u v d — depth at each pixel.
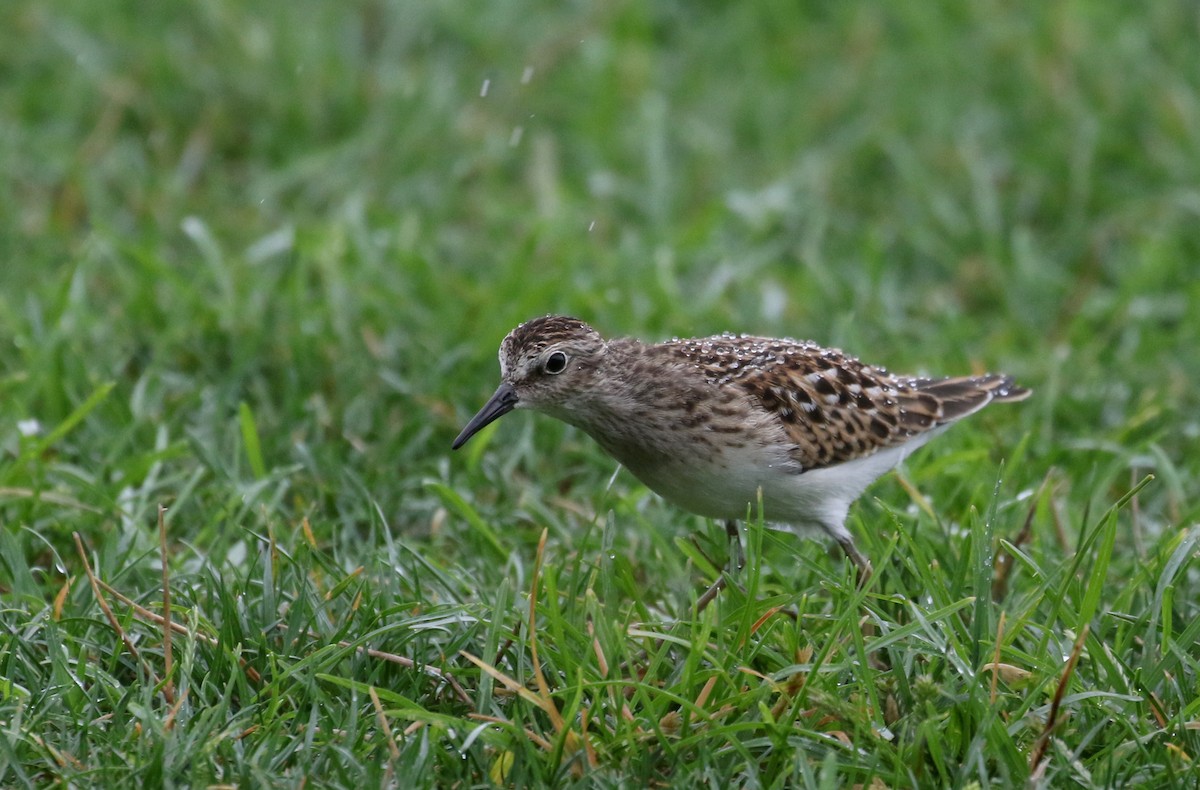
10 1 19.69
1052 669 9.16
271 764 8.69
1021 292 16.59
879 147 18.45
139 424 13.02
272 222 17.42
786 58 19.86
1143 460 12.95
